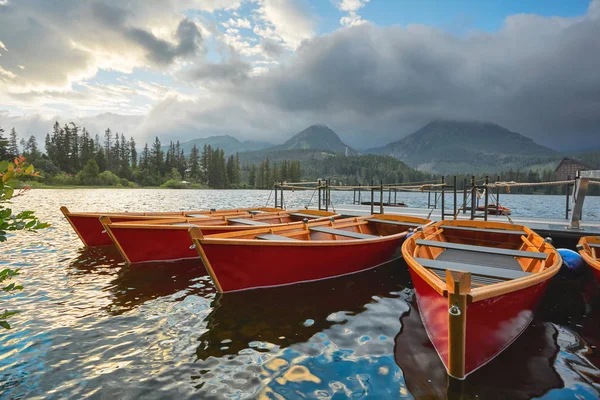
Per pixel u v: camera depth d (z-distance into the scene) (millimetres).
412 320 5273
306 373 3770
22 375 3742
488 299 3559
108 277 7457
